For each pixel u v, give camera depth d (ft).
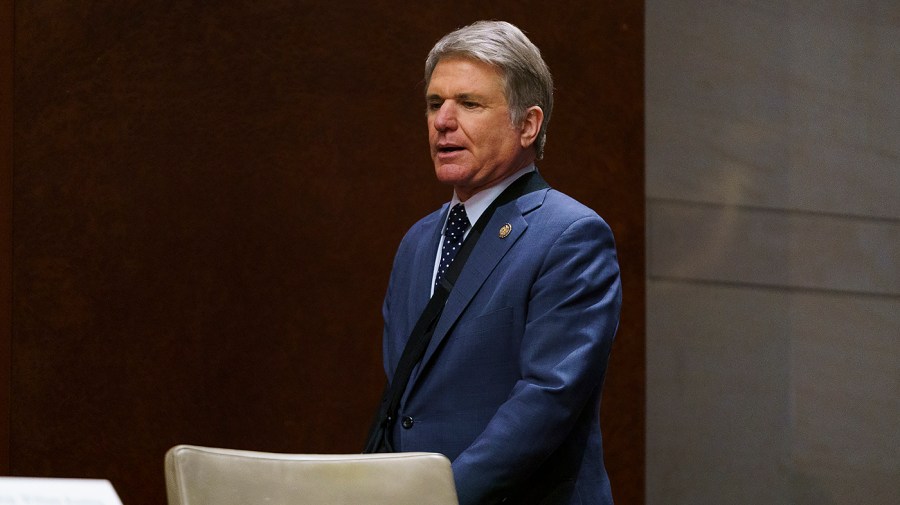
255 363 40.06
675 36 47.50
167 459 17.99
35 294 38.11
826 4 49.85
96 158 38.78
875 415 49.55
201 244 39.63
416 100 42.11
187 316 39.45
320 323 40.75
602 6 44.55
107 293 38.75
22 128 38.19
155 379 39.06
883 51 50.70
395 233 41.65
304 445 40.40
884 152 50.42
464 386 25.11
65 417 38.22
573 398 23.84
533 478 24.90
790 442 48.24
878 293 49.90
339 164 41.16
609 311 24.97
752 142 48.37
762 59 48.73
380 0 41.86
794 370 48.37
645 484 44.37
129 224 39.01
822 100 49.55
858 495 49.19
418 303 26.99
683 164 47.26
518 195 26.63
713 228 47.50
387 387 26.68
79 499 12.65
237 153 40.09
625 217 44.27
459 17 42.70
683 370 46.73
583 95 44.06
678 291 46.83
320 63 41.09
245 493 18.01
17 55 38.22
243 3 40.34
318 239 40.83
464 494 22.94
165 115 39.45
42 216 38.27
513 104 26.45
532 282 25.14
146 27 39.42
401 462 18.89
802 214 48.93
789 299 48.57
